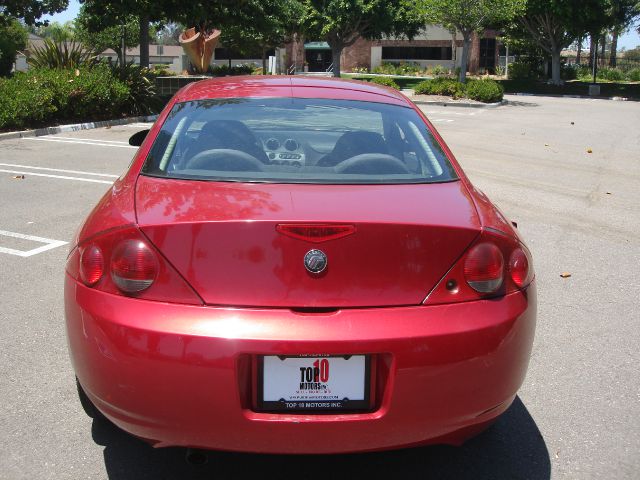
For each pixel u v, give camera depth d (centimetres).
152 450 301
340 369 238
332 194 273
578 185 990
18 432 311
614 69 5219
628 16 3681
